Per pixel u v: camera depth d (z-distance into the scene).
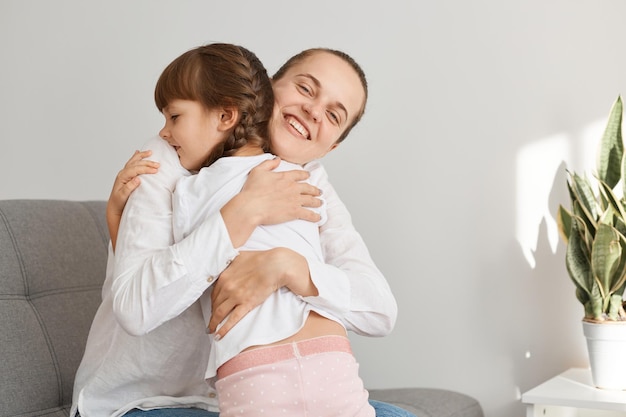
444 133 2.55
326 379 1.29
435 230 2.55
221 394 1.30
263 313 1.36
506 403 2.47
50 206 2.11
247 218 1.38
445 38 2.55
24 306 1.90
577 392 2.06
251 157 1.48
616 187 2.34
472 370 2.51
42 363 1.86
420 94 2.57
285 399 1.26
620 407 1.94
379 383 2.62
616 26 2.37
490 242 2.49
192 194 1.42
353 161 2.65
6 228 1.95
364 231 2.63
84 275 2.08
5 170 3.03
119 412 1.51
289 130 1.66
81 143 2.94
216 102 1.44
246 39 2.78
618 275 2.12
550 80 2.44
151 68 2.87
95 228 2.20
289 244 1.45
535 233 2.44
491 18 2.50
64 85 2.96
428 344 2.56
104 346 1.55
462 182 2.53
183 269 1.32
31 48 3.00
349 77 1.69
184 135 1.45
